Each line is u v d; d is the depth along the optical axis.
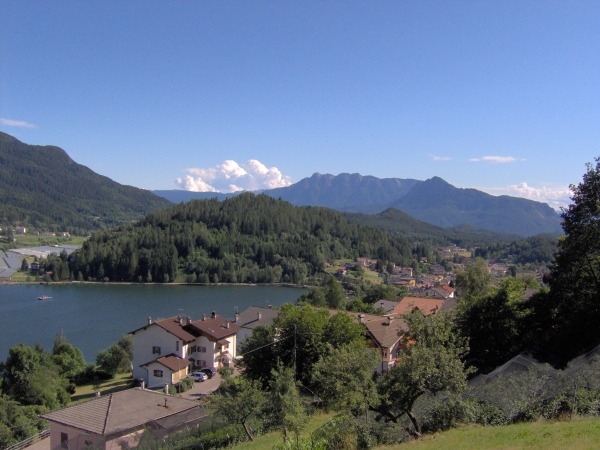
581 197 37.69
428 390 23.06
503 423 21.03
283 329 42.00
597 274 37.84
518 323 39.12
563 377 22.41
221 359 72.31
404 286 173.88
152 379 64.12
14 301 145.12
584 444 15.44
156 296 159.12
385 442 21.23
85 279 197.00
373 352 23.89
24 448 39.50
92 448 28.41
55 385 57.06
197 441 28.17
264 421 26.95
